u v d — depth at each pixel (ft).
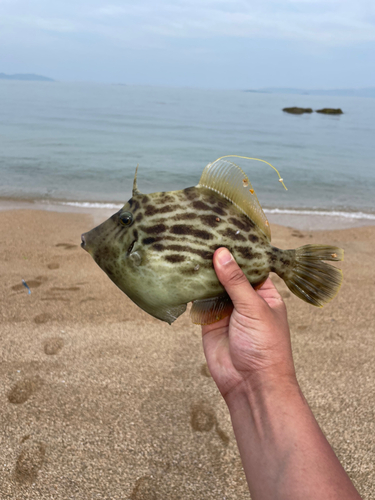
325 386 1.97
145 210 0.96
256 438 0.92
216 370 1.13
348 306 2.77
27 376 1.96
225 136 17.51
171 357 2.15
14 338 2.24
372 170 10.46
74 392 1.88
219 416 1.78
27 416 1.73
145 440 1.65
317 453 0.82
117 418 1.75
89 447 1.61
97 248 0.98
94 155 10.91
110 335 2.33
